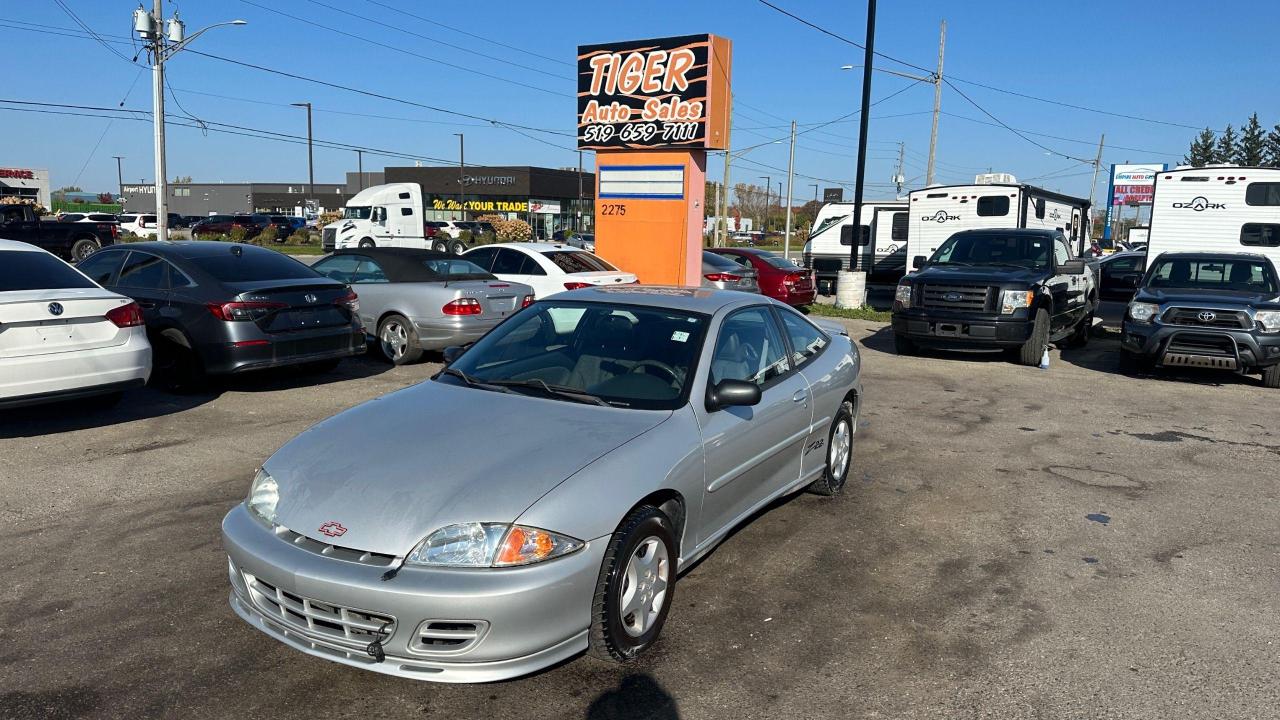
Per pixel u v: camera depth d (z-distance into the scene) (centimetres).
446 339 1001
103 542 475
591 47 1486
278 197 9988
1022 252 1269
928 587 441
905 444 729
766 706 331
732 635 387
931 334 1173
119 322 695
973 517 548
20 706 321
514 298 1067
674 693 339
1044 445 735
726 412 428
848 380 579
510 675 314
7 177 7994
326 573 312
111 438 682
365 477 342
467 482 333
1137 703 336
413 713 323
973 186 1847
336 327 878
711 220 6931
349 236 3528
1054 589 441
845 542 500
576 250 1237
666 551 375
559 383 430
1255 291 1105
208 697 331
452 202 7981
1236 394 993
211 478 586
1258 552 496
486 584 307
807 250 2555
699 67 1400
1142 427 810
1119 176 5862
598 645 343
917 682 349
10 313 633
